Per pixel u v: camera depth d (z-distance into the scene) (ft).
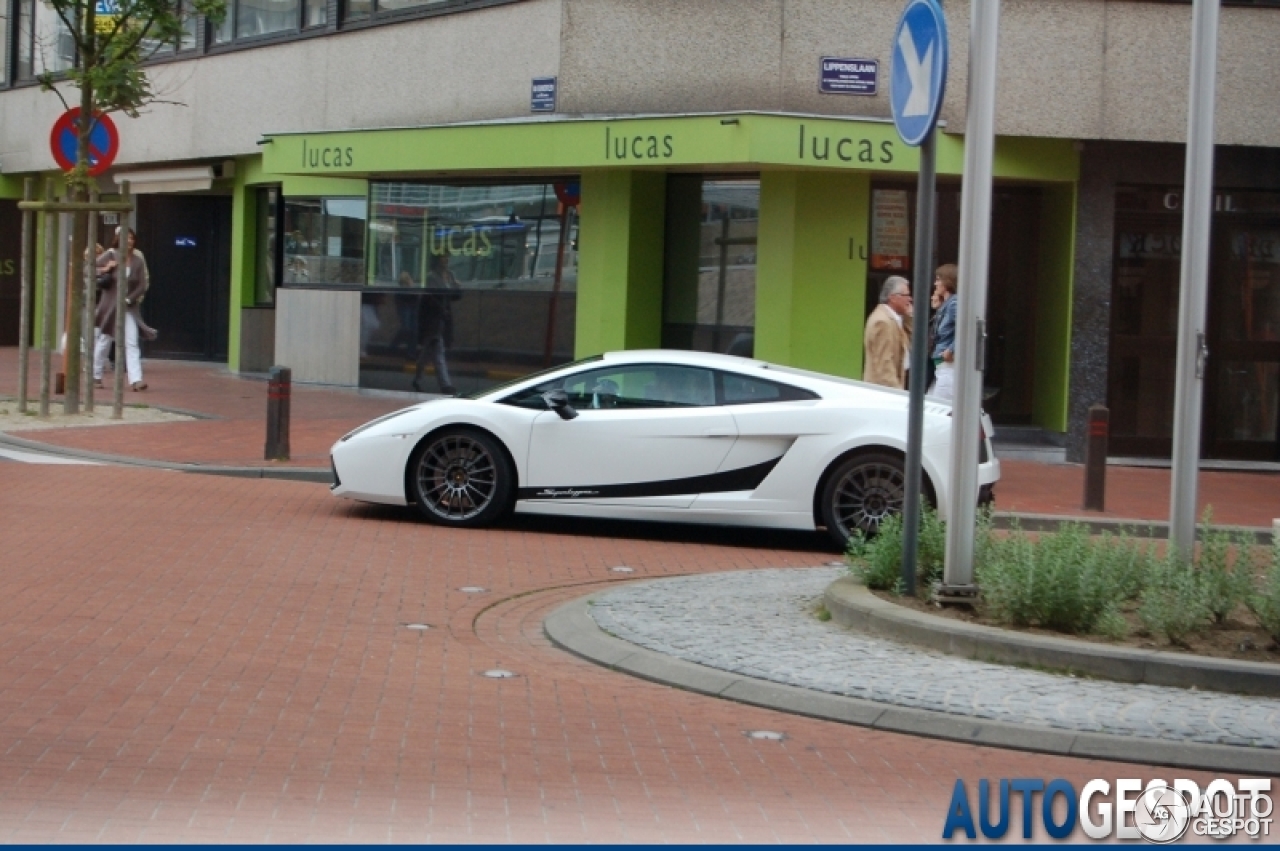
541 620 30.71
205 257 96.43
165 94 89.92
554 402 40.09
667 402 40.16
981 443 40.50
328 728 22.13
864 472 39.19
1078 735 22.72
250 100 83.10
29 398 68.59
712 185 63.93
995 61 29.50
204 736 21.39
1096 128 60.39
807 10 60.03
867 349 48.88
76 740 20.88
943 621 27.68
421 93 71.31
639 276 64.85
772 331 61.31
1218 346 63.16
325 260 81.56
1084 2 60.08
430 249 72.84
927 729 23.27
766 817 19.12
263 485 47.65
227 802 18.66
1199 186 31.19
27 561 33.45
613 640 28.09
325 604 30.83
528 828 18.19
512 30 66.13
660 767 21.07
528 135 63.00
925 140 30.14
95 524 38.58
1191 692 24.81
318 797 19.01
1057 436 62.64
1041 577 27.89
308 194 81.97
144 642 26.78
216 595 31.07
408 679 25.31
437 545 38.22
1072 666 25.71
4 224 106.93
